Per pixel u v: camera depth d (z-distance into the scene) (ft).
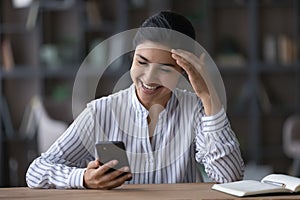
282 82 18.72
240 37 18.72
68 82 18.65
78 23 18.39
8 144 18.60
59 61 18.08
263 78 18.74
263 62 18.08
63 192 5.06
